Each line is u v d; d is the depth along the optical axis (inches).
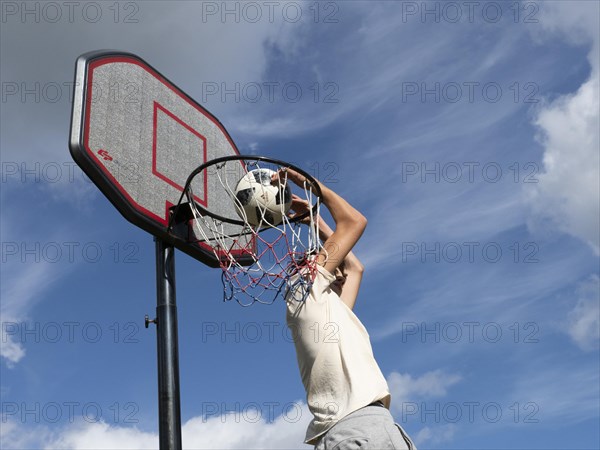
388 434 108.7
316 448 113.9
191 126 245.1
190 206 207.3
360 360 117.7
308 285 123.6
